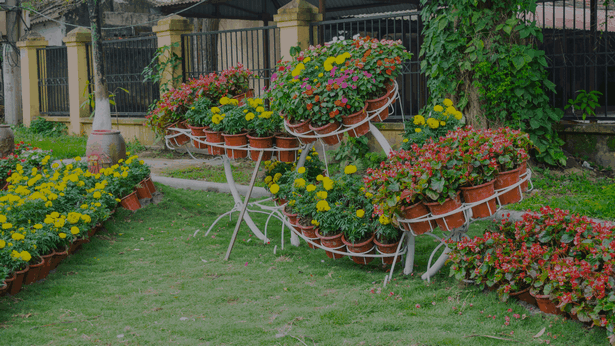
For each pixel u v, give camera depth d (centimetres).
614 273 318
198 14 1443
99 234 584
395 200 375
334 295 412
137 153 1150
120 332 350
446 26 763
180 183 828
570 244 369
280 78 503
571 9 1381
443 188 370
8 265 415
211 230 612
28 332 348
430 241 551
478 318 354
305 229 484
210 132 560
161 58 1152
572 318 334
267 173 597
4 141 827
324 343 327
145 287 439
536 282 345
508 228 406
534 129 773
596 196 634
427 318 360
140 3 2058
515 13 751
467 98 775
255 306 393
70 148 1153
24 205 521
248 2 1509
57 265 490
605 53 810
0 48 1642
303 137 479
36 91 1493
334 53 482
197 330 348
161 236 591
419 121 461
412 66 942
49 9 1881
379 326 346
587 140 791
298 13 941
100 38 731
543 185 712
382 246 437
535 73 756
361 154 908
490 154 371
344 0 1480
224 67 1544
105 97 738
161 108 607
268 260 510
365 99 457
